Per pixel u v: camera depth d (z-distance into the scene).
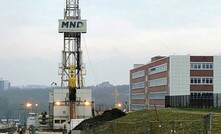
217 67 138.12
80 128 58.62
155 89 157.25
